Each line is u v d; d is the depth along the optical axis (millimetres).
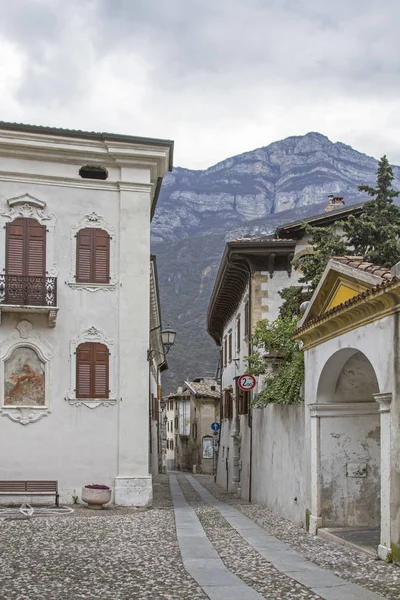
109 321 22047
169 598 8648
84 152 22141
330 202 30828
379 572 10352
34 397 21281
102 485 20734
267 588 9195
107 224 22359
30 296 21359
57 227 22000
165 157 22625
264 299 26172
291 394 17312
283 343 21094
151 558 11688
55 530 15312
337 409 15336
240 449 31203
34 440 21109
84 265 22047
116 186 22562
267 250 25750
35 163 22000
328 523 15180
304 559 11641
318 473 15258
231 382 35250
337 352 14094
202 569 10656
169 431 87750
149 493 21531
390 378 11469
